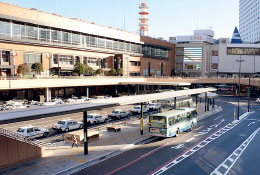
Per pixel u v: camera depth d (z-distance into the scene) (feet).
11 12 177.78
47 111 55.52
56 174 56.49
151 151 76.95
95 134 86.33
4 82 147.84
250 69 384.88
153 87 329.52
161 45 357.41
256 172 60.54
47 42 203.21
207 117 149.59
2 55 179.11
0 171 57.47
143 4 495.00
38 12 197.06
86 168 61.46
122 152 75.61
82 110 61.67
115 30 274.77
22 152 63.46
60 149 76.48
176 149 79.46
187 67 386.52
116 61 284.00
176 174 58.59
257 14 514.27
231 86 378.12
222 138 94.99
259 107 202.80
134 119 131.54
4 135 60.34
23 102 169.78
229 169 62.39
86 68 221.05
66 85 188.75
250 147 82.53
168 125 88.89
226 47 388.57
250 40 553.64
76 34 232.32
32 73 194.29
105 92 285.02
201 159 69.82
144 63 325.42
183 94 117.70
